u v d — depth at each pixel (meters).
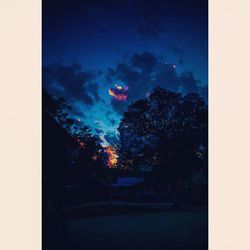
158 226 13.46
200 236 10.50
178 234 11.06
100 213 20.61
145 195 29.52
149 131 26.38
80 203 28.03
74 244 9.29
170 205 25.41
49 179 11.66
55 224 10.45
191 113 25.64
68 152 14.20
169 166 25.03
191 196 25.73
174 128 25.69
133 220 16.28
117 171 35.34
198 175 27.22
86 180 29.73
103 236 10.88
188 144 25.22
